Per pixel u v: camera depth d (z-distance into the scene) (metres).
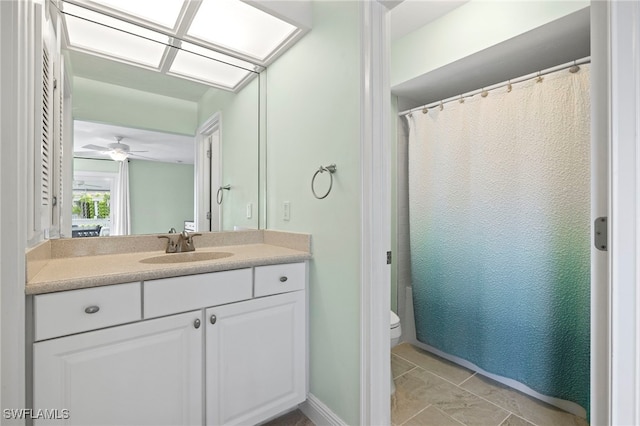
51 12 1.37
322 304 1.55
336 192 1.47
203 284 1.27
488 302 1.96
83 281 1.01
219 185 1.93
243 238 1.94
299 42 1.73
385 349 1.33
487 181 1.95
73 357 1.00
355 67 1.37
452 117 2.13
